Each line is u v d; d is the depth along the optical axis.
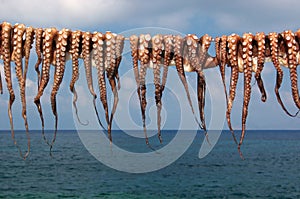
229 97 4.46
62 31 4.63
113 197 29.11
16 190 31.23
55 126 4.40
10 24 4.59
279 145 93.94
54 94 4.53
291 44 4.44
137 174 41.28
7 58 4.54
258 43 4.52
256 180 36.81
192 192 31.17
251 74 4.53
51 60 4.66
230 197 29.09
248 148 81.81
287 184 34.41
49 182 35.28
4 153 64.06
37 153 64.81
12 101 4.45
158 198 28.84
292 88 4.41
